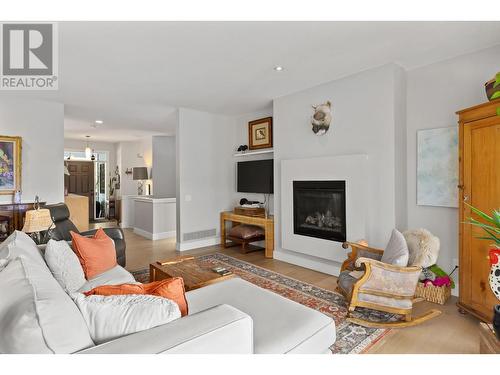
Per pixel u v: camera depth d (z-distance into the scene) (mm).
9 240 2064
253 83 3791
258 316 1677
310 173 3932
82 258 2520
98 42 2602
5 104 4105
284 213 4328
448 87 3078
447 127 3062
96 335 1100
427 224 3234
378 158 3293
